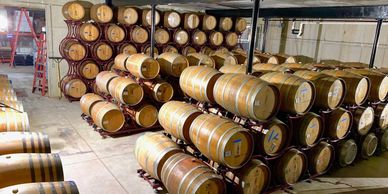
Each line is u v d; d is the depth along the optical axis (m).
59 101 10.88
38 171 3.57
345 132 6.70
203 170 4.59
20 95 11.37
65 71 11.70
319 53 14.17
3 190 2.97
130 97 7.72
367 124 7.21
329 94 5.89
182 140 5.75
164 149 5.16
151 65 7.91
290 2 9.07
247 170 4.98
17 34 17.27
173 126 5.68
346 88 6.37
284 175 5.62
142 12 11.20
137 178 5.68
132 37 11.09
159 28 11.59
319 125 6.03
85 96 8.59
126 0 10.22
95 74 10.95
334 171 6.84
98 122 7.54
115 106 7.71
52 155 3.83
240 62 10.52
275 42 16.22
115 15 11.06
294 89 5.29
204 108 6.18
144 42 11.35
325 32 13.79
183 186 4.49
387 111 7.68
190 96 6.55
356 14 8.12
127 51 11.08
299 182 6.14
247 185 4.98
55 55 11.48
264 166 5.17
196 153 5.60
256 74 6.38
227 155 4.68
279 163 5.67
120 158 6.49
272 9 10.57
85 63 10.69
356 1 7.76
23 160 3.58
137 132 8.21
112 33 10.74
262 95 4.84
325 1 8.28
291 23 15.19
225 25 13.04
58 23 11.34
